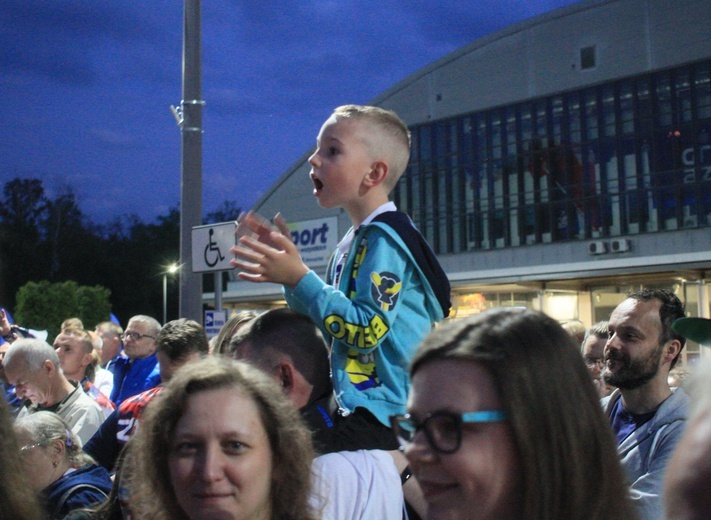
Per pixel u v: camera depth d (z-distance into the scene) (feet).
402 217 8.87
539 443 4.57
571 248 103.04
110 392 24.44
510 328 4.77
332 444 8.07
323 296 8.08
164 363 14.08
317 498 6.90
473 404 4.57
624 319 11.47
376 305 8.14
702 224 94.17
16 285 215.92
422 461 4.58
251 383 6.56
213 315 27.89
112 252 237.45
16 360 17.15
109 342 32.35
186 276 26.07
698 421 2.37
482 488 4.52
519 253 107.14
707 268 77.77
